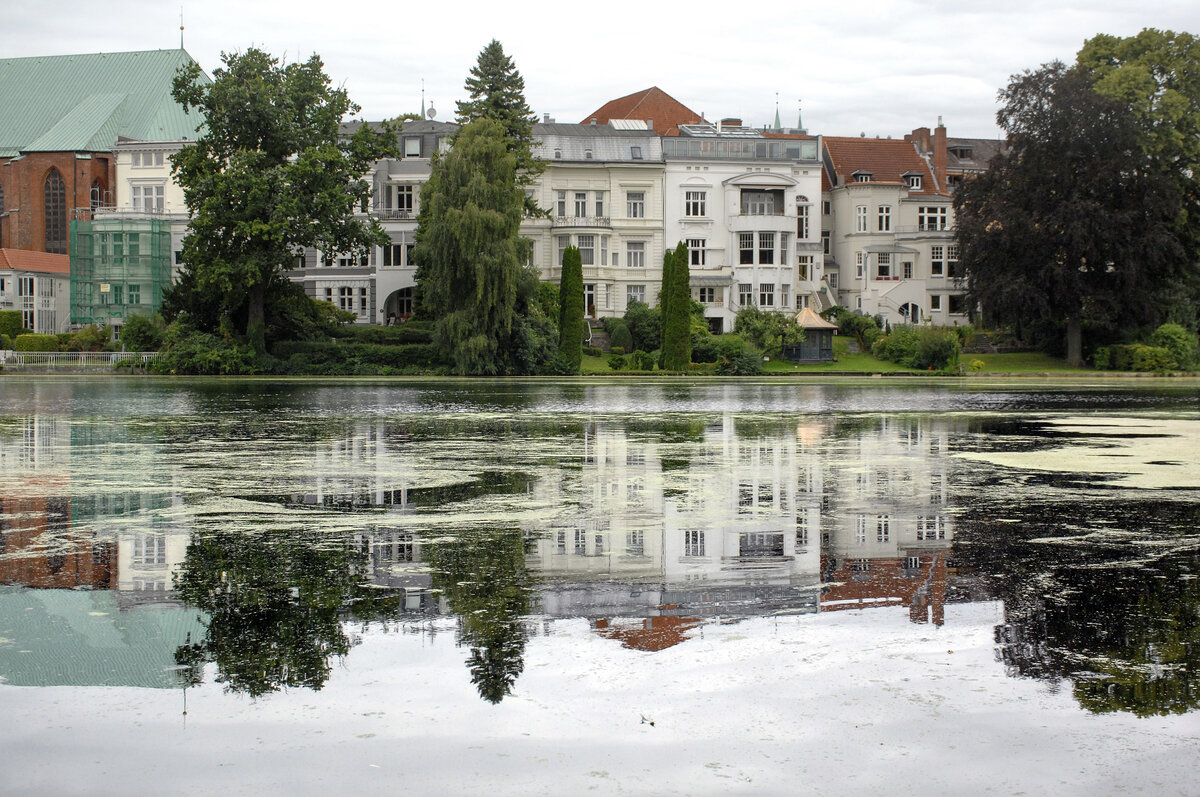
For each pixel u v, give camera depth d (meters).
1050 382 56.19
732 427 25.34
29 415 28.84
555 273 80.19
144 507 12.84
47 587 8.72
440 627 7.59
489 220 59.22
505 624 7.67
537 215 71.94
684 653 7.01
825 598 8.44
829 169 92.00
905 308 87.50
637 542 10.63
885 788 5.09
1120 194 66.19
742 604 8.24
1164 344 69.06
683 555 10.02
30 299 90.25
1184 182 68.62
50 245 95.75
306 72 62.44
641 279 81.62
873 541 10.70
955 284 83.69
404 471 16.42
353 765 5.33
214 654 6.97
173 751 5.48
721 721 5.88
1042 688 6.33
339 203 60.44
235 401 36.00
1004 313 67.69
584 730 5.76
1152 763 5.33
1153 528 11.44
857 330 78.56
